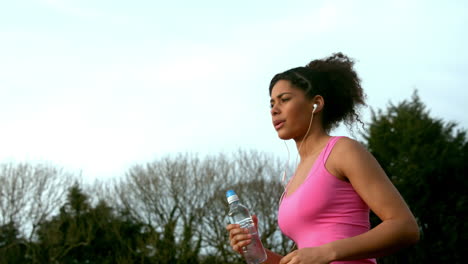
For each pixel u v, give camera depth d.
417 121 18.53
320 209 1.84
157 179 24.97
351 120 2.16
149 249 24.05
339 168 1.83
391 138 18.52
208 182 24.28
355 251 1.61
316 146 2.03
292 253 1.63
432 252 14.50
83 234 25.70
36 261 24.95
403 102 19.55
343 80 2.13
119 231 25.61
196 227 23.97
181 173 24.75
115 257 25.66
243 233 1.96
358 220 1.84
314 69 2.11
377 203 1.71
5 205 25.17
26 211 25.53
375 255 1.65
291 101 2.05
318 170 1.88
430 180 15.30
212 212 23.97
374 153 18.12
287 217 1.95
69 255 26.02
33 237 25.52
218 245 23.31
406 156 17.06
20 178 25.58
